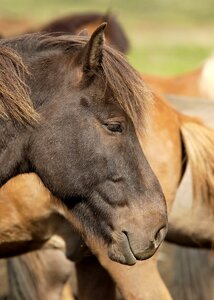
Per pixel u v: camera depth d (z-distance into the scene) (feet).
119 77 26.48
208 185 34.19
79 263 36.01
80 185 26.68
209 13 202.80
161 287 32.45
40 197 31.45
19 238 32.68
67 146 26.48
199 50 144.15
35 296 36.40
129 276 32.24
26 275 40.04
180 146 33.94
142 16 196.65
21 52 27.73
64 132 26.45
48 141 26.53
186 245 36.65
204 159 33.91
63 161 26.53
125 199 26.71
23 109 26.18
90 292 36.29
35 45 27.89
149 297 32.30
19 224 32.14
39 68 27.17
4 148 26.84
